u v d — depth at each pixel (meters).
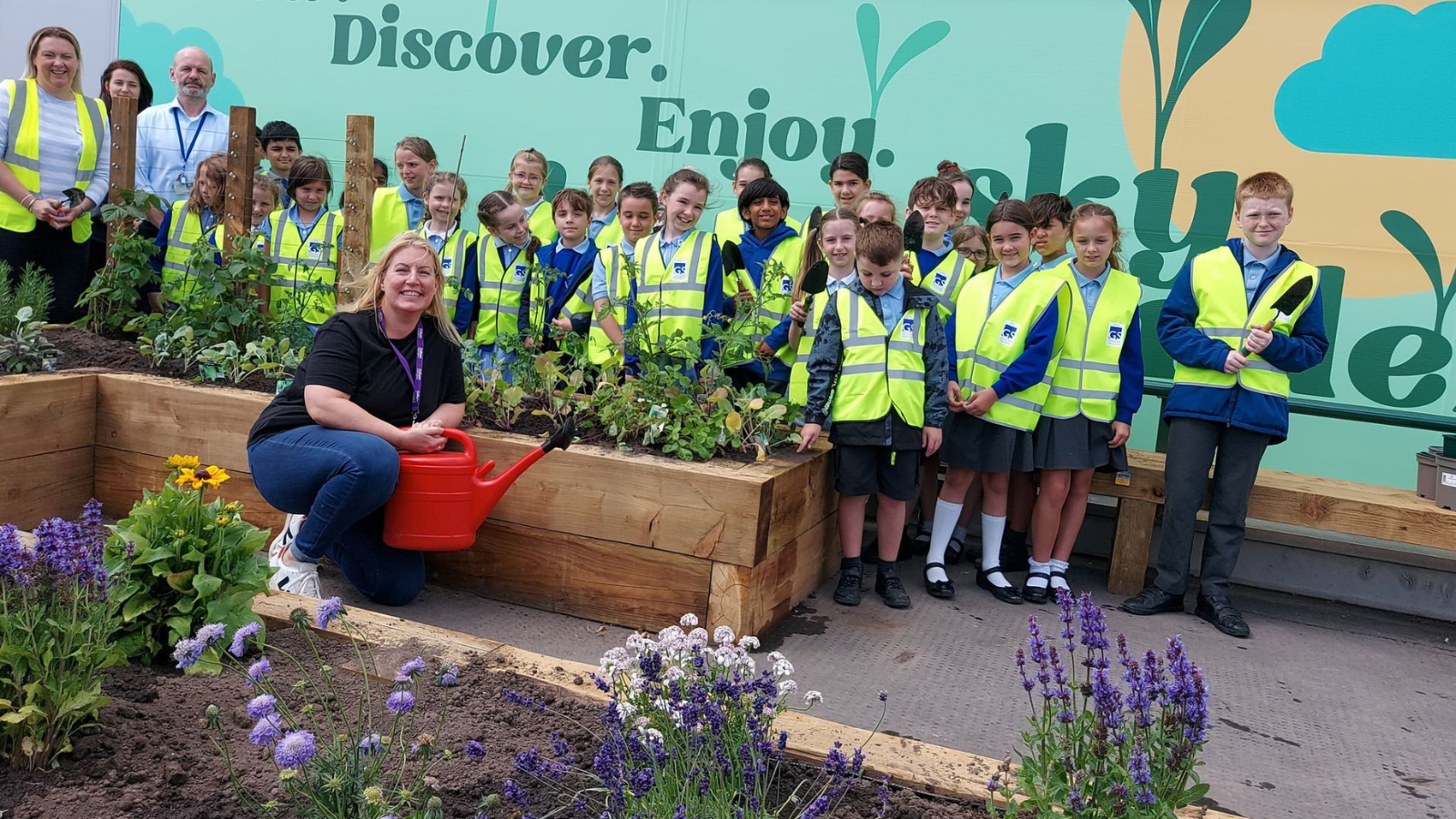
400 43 7.14
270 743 2.00
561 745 2.38
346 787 2.11
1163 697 2.22
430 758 2.38
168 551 2.92
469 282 6.16
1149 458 5.69
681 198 5.41
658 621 4.22
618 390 4.70
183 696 2.69
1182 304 5.12
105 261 6.72
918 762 2.58
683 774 2.31
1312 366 5.04
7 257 6.05
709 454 4.39
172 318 5.51
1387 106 5.54
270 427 4.03
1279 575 5.69
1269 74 5.70
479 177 7.06
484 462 4.45
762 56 6.46
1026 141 6.09
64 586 2.56
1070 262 5.24
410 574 4.25
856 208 5.57
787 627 4.47
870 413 4.71
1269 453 6.07
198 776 2.32
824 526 5.00
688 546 4.14
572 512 4.31
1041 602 5.14
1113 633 4.76
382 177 7.07
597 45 6.75
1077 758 2.21
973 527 6.23
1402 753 3.71
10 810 2.15
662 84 6.65
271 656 2.97
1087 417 5.08
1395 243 5.60
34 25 7.83
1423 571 5.45
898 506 4.93
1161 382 6.05
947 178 5.73
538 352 5.64
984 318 5.21
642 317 5.00
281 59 7.39
